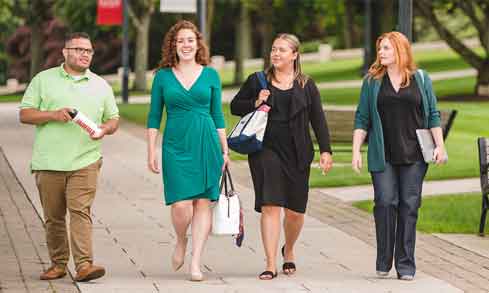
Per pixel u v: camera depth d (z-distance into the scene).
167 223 27.47
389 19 99.56
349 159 43.59
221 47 157.75
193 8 51.25
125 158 44.22
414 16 135.75
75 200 19.94
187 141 20.23
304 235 25.88
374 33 99.62
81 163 19.95
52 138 19.97
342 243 24.81
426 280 20.77
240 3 118.62
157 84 20.45
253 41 163.75
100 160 20.31
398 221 21.02
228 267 21.86
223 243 24.62
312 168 40.56
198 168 20.19
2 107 86.75
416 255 23.77
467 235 26.59
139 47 115.75
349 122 44.94
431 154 20.84
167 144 20.36
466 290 20.02
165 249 23.78
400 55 20.80
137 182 36.19
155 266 21.84
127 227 26.75
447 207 30.67
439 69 114.75
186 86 20.28
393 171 21.00
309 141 20.83
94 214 28.97
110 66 150.38
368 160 21.06
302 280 20.56
